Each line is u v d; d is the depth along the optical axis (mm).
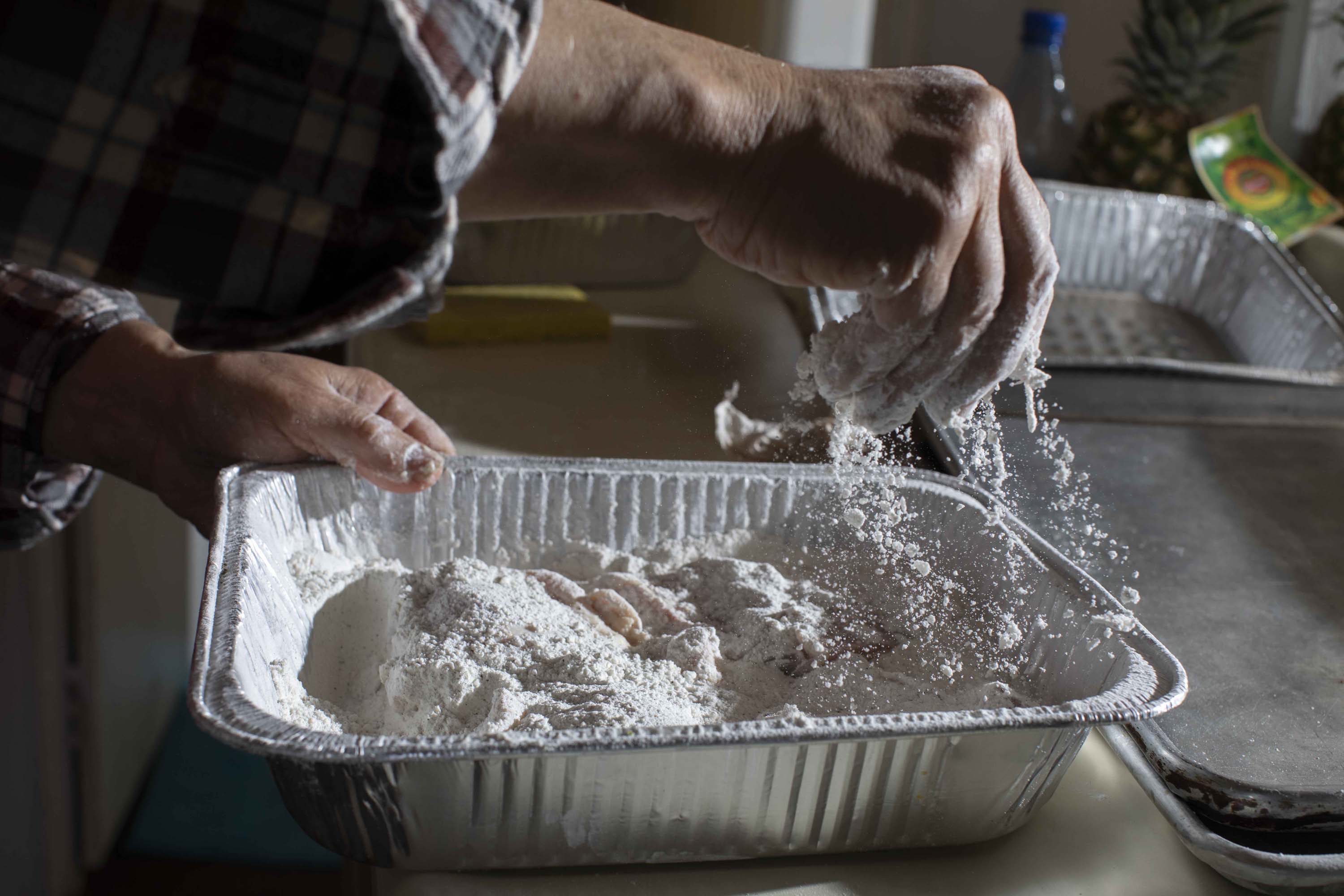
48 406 803
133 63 373
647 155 441
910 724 457
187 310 436
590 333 1271
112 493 1397
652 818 471
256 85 370
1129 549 859
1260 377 1126
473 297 1313
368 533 756
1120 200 1545
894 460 898
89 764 1415
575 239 1350
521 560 781
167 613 1703
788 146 438
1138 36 1776
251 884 1445
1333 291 1536
